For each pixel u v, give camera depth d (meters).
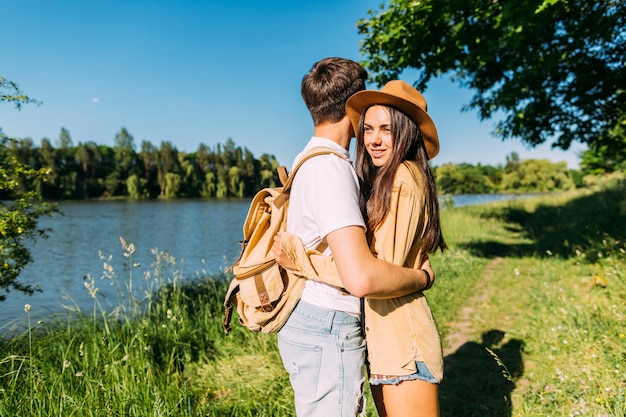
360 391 1.73
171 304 5.42
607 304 4.61
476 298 6.34
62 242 18.73
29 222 4.18
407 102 1.79
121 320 4.84
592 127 8.98
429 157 1.96
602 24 6.69
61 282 10.45
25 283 10.35
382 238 1.71
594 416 2.62
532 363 3.89
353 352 1.71
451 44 7.29
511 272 7.87
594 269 6.54
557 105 8.69
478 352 4.29
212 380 3.73
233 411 3.06
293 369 1.73
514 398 3.31
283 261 1.69
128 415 2.88
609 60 7.93
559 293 5.54
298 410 1.74
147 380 3.25
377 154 1.88
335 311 1.68
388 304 1.78
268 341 4.45
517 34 6.16
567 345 3.92
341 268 1.52
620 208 11.70
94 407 2.88
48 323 4.65
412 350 1.74
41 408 2.78
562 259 8.05
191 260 13.43
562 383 3.23
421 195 1.77
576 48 6.82
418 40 7.26
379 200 1.74
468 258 9.07
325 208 1.56
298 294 1.73
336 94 1.79
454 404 3.33
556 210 18.31
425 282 1.75
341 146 1.87
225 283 7.07
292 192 1.76
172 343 4.25
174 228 24.97
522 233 13.74
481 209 20.86
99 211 41.88
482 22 7.29
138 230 23.84
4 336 4.24
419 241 1.83
